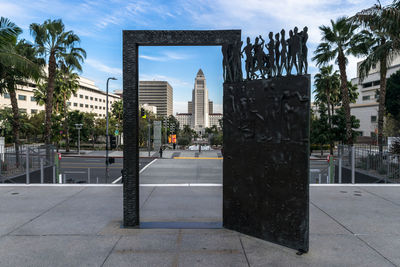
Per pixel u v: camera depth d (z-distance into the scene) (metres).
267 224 4.66
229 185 5.19
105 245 4.54
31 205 6.92
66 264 3.91
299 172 4.23
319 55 20.50
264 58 4.78
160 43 5.17
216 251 4.30
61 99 35.69
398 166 11.24
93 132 47.06
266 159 4.62
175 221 5.82
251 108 4.81
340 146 13.85
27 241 4.71
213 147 51.25
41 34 20.09
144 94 197.62
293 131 4.28
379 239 4.82
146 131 47.81
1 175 11.57
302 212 4.22
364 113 58.69
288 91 4.33
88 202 7.20
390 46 12.97
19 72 13.73
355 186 9.09
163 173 18.53
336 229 5.30
